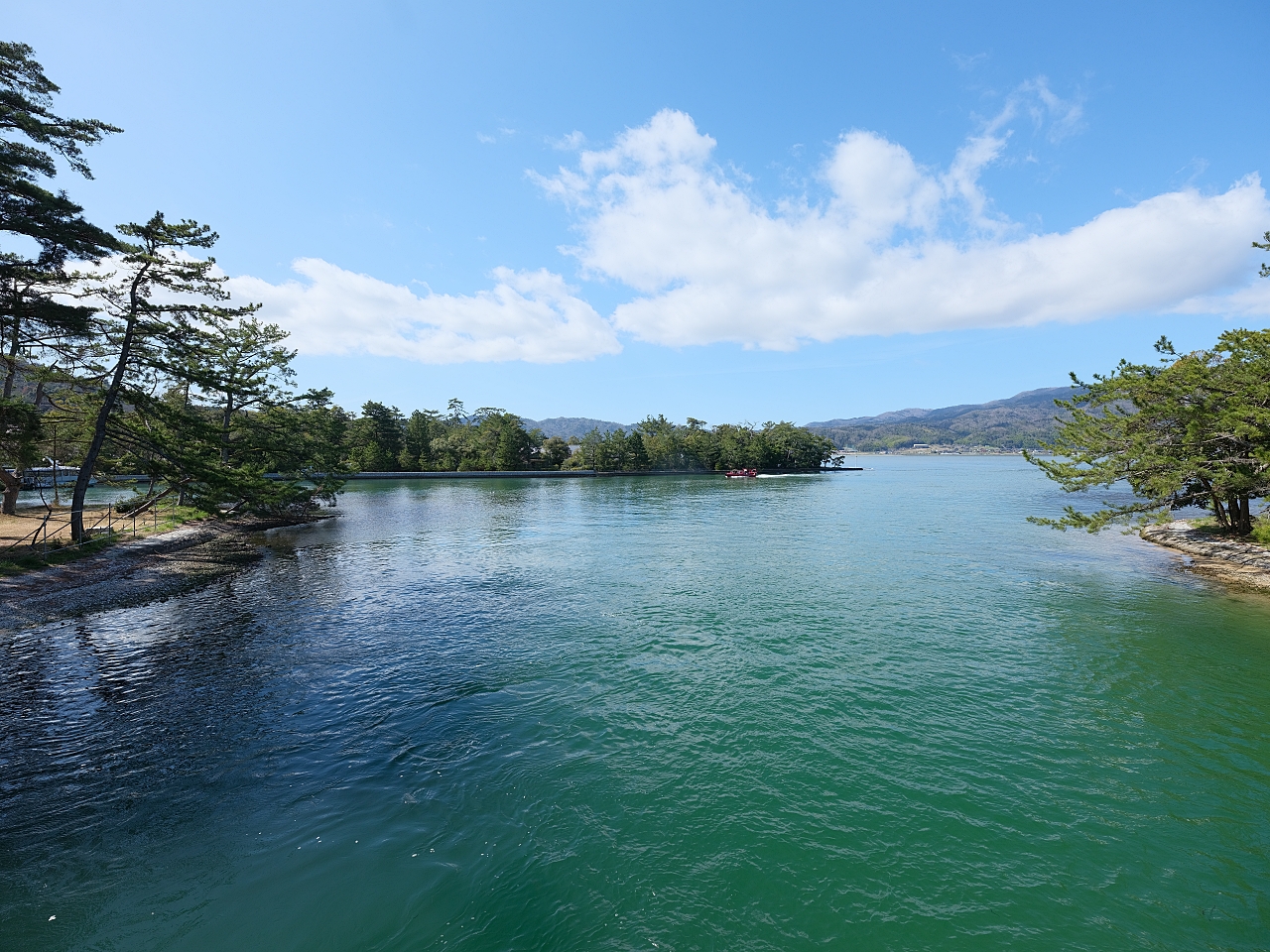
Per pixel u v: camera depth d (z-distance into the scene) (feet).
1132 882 24.30
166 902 22.76
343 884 23.94
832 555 97.66
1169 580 77.61
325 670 47.11
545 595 71.97
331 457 157.58
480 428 416.87
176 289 90.99
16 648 51.37
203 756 33.88
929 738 36.29
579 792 30.58
